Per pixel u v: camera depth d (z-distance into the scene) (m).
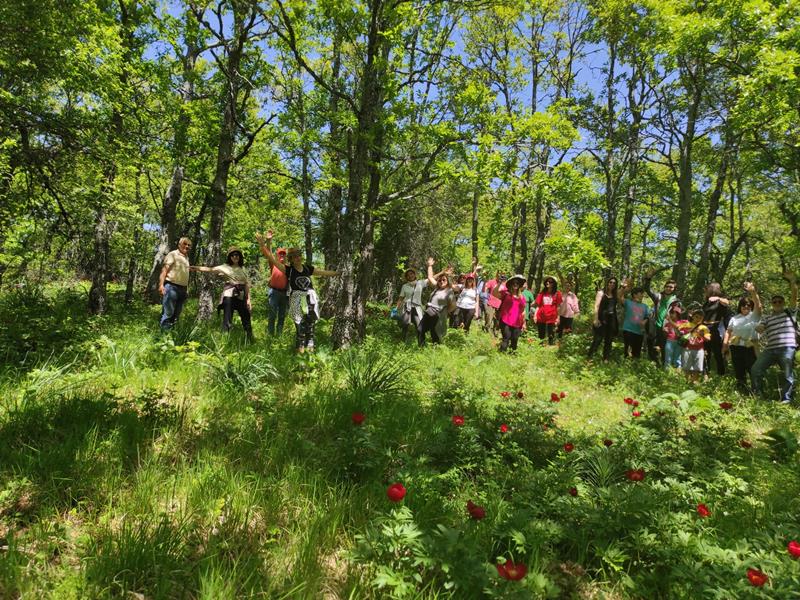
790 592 1.94
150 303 14.67
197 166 12.64
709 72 12.78
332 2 7.10
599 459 3.42
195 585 1.96
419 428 4.05
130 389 4.28
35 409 3.30
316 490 2.79
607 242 16.98
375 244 18.94
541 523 2.50
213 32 9.64
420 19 7.89
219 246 10.87
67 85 6.73
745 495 3.37
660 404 5.45
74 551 2.11
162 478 2.75
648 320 9.82
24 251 9.33
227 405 4.02
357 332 9.28
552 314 11.50
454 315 13.38
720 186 15.21
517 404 4.77
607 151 17.12
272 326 9.00
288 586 1.99
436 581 2.08
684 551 2.34
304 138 11.08
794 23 8.74
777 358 7.22
